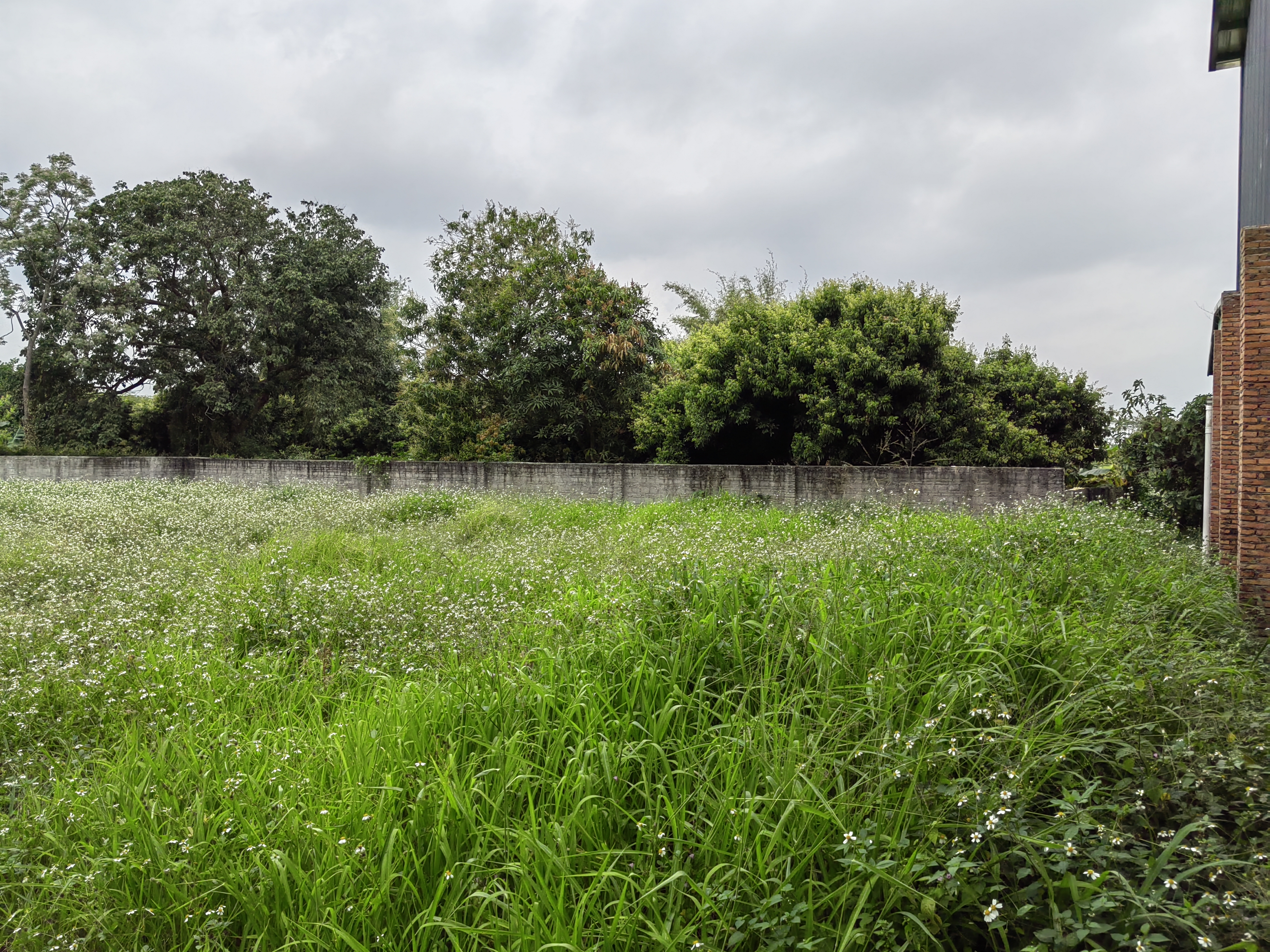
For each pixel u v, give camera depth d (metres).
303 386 29.61
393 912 2.48
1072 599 5.21
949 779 2.85
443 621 5.77
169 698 4.45
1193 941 2.18
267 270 28.88
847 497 13.91
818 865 2.58
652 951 2.28
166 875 2.67
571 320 17.48
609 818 2.87
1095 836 2.59
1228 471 7.84
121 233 28.64
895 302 14.73
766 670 3.69
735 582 4.74
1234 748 2.98
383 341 30.94
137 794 3.13
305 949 2.40
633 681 3.77
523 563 7.86
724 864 2.43
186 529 10.43
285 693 4.67
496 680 3.92
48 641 5.33
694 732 3.48
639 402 18.33
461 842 2.75
